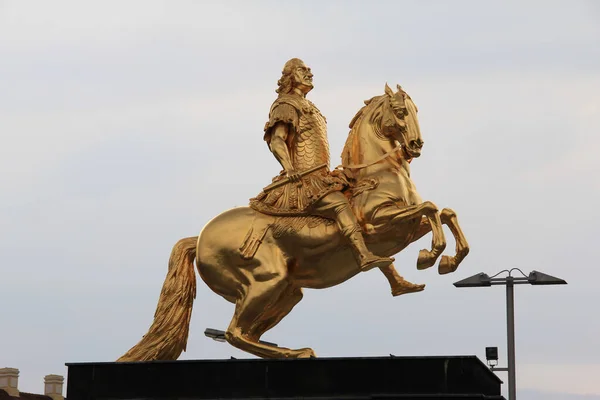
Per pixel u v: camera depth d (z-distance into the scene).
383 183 42.50
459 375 40.19
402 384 40.38
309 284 43.12
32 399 60.19
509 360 56.28
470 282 56.62
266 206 42.97
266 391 41.09
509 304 56.44
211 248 42.94
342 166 43.25
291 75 44.09
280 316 43.50
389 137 43.25
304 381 40.94
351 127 44.00
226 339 42.75
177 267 43.69
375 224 42.22
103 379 42.19
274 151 43.34
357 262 41.75
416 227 42.44
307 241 42.44
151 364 41.94
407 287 43.81
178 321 43.38
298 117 43.53
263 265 42.47
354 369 40.72
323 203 42.31
